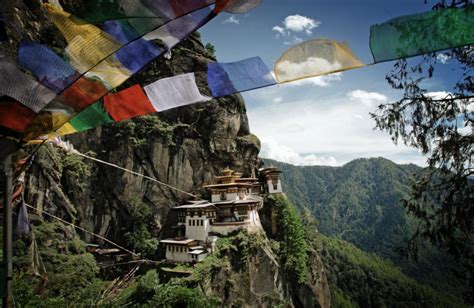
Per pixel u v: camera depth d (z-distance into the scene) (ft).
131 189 134.31
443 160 24.48
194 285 99.96
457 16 11.21
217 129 155.22
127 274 112.47
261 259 121.80
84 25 11.12
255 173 165.89
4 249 14.88
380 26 11.55
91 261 95.04
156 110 16.96
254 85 13.51
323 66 12.26
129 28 11.07
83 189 126.52
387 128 26.53
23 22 38.47
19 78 11.85
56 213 100.89
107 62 12.88
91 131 138.21
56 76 12.01
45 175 98.02
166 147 142.41
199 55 165.48
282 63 12.63
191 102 16.20
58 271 82.28
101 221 129.90
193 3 10.57
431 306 210.79
